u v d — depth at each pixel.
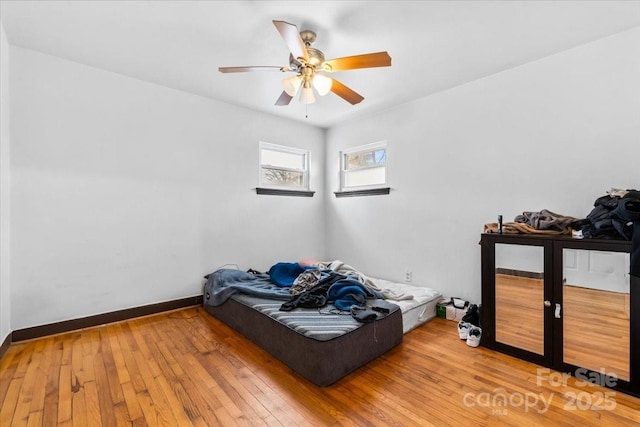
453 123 2.99
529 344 2.05
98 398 1.62
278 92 3.18
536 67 2.44
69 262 2.51
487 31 2.06
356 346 1.93
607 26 2.00
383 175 3.83
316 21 1.96
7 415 1.48
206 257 3.32
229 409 1.54
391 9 1.84
